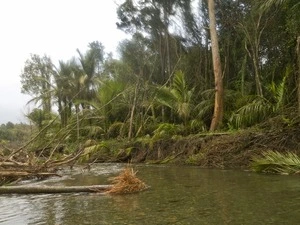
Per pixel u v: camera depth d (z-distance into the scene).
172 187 7.68
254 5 14.72
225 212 4.88
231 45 18.52
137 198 6.46
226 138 12.85
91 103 23.14
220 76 15.91
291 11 11.09
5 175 9.62
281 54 15.23
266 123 12.25
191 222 4.45
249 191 6.50
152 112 20.36
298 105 11.23
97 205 5.97
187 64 20.83
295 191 6.20
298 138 10.43
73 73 27.86
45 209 5.90
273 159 9.31
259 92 15.10
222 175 9.36
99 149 18.02
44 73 36.72
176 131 16.53
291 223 4.12
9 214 5.64
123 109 22.55
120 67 25.52
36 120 28.25
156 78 23.62
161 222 4.52
